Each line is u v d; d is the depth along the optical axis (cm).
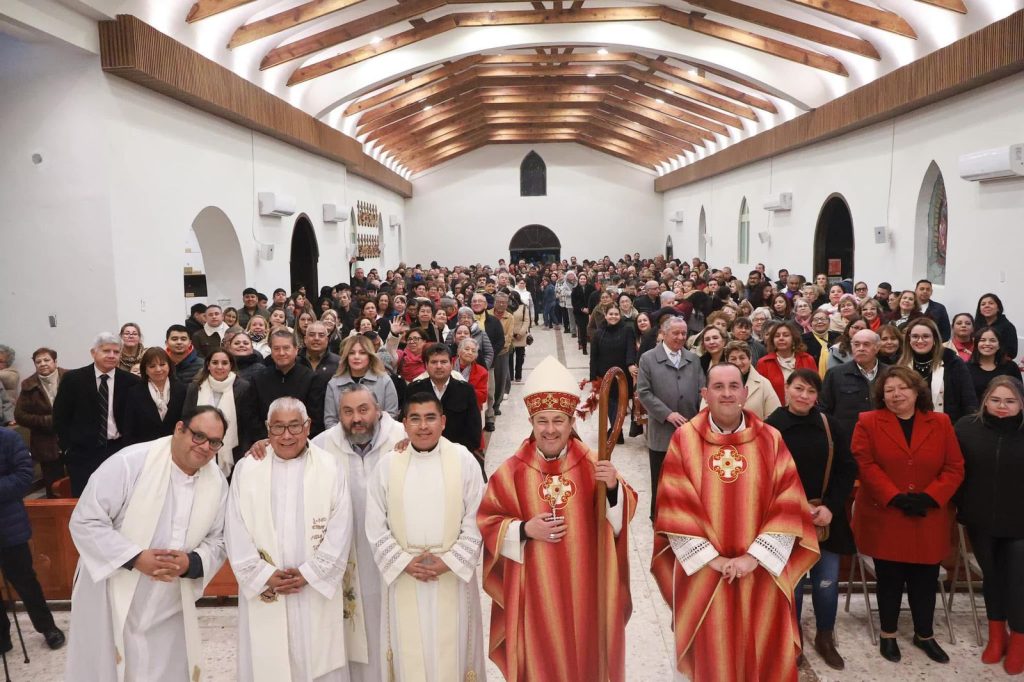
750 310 866
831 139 1348
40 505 475
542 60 1652
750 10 1085
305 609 318
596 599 311
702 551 316
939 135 988
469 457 333
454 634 320
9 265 764
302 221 1429
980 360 564
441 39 1323
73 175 750
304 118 1291
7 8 620
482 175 2783
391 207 2467
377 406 357
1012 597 381
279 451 323
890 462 392
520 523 304
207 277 1115
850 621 446
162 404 519
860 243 1248
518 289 1800
